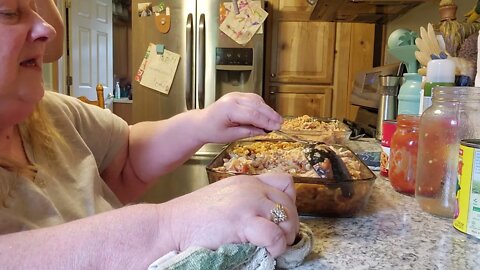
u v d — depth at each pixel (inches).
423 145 27.9
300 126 62.7
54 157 26.8
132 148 37.2
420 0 75.1
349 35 111.1
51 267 14.6
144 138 37.2
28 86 22.3
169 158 36.3
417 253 20.7
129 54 200.8
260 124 31.0
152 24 103.0
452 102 27.2
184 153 35.9
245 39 103.0
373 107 76.2
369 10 89.1
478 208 22.7
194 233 16.2
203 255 15.1
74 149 28.9
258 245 16.4
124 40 199.5
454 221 24.5
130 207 17.0
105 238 15.4
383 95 66.3
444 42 41.1
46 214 22.5
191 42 101.8
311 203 26.2
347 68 112.2
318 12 93.0
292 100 114.1
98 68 150.6
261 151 36.9
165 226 16.2
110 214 16.5
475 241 22.5
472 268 19.2
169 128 36.4
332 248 21.2
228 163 31.4
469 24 40.8
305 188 25.9
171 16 102.2
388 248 21.3
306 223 25.3
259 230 16.2
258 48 103.5
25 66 22.2
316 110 114.2
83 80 139.2
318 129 60.1
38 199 22.5
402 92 53.5
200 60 102.4
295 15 110.7
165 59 103.2
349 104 113.0
